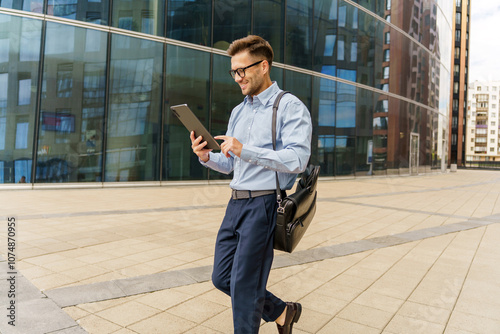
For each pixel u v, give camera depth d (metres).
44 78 7.95
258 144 1.37
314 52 11.85
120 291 2.26
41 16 7.90
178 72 9.23
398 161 14.33
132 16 8.68
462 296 2.27
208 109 9.66
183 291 2.29
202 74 9.55
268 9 10.65
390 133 13.88
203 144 1.35
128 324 1.82
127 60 8.66
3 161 7.68
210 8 9.60
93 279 2.47
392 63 12.64
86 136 8.30
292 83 11.40
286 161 1.21
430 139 16.39
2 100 7.66
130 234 3.88
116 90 8.56
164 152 9.09
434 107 16.30
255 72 1.35
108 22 8.45
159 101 9.02
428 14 10.80
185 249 3.32
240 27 10.12
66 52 8.12
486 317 1.96
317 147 12.11
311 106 11.90
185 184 9.35
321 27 11.98
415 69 12.83
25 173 7.82
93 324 1.80
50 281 2.41
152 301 2.12
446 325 1.87
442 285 2.46
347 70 12.72
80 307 2.01
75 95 8.20
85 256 3.04
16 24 7.73
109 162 8.52
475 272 2.76
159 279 2.49
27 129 7.84
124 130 8.66
